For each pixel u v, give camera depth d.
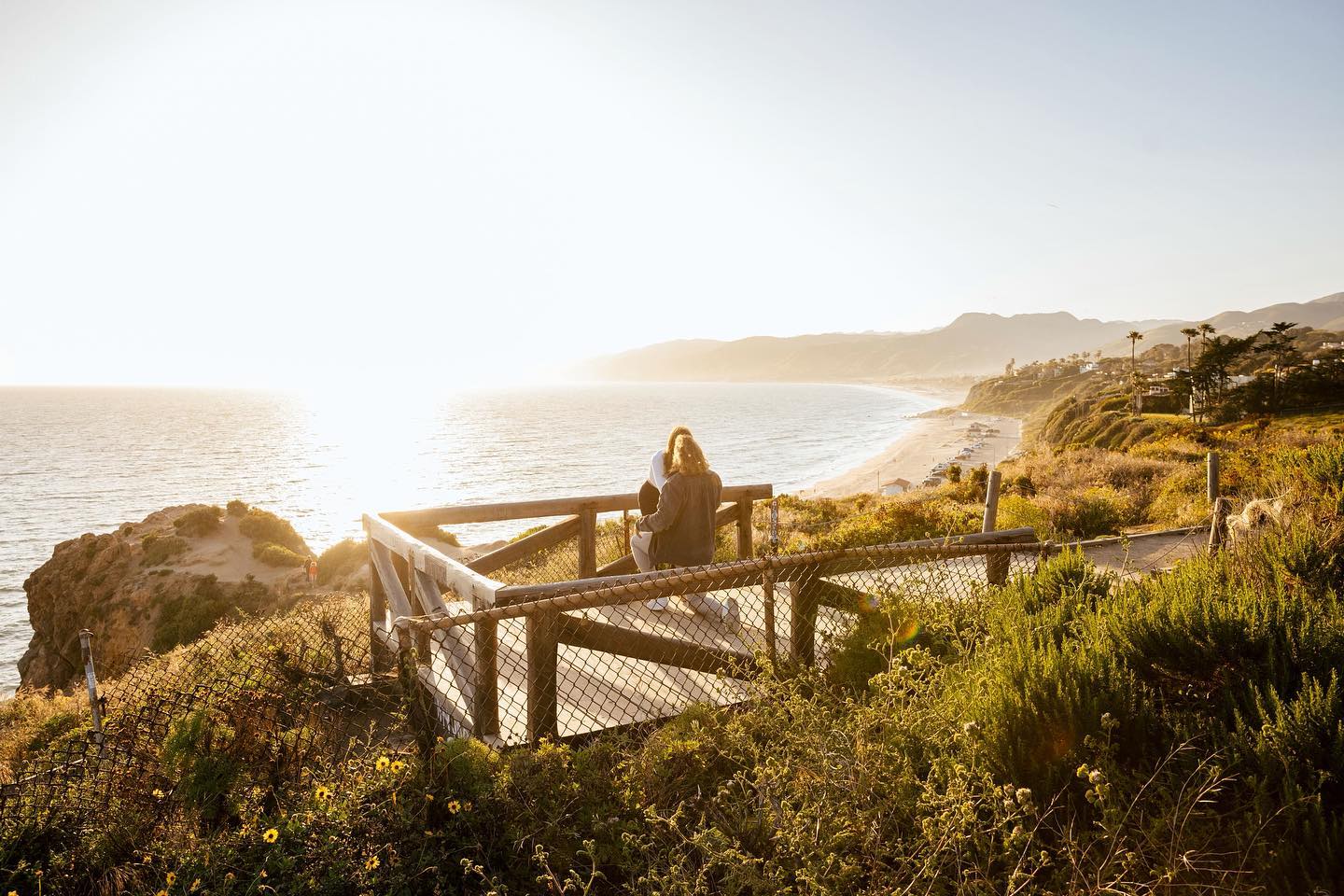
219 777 3.19
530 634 3.80
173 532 36.06
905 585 5.29
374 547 5.73
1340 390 100.38
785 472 126.56
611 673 4.84
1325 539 5.30
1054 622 4.34
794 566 4.32
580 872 2.85
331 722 3.69
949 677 3.92
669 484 5.43
